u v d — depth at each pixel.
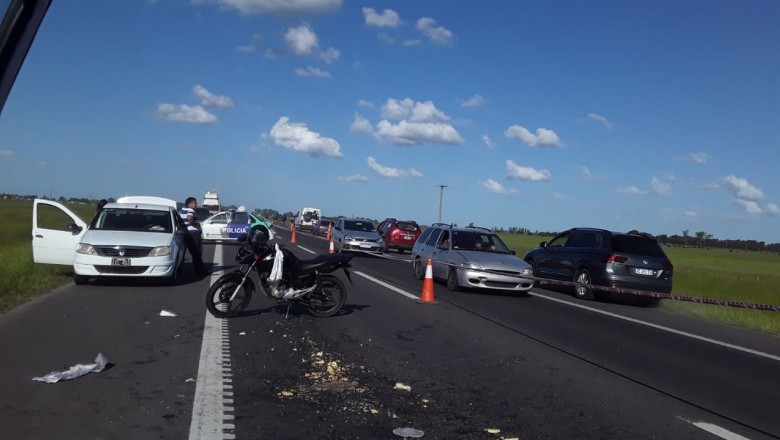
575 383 7.02
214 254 23.16
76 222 13.84
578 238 16.48
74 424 5.11
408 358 7.83
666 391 6.88
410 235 32.56
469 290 15.44
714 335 11.02
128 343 7.99
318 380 6.64
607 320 12.02
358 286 15.19
